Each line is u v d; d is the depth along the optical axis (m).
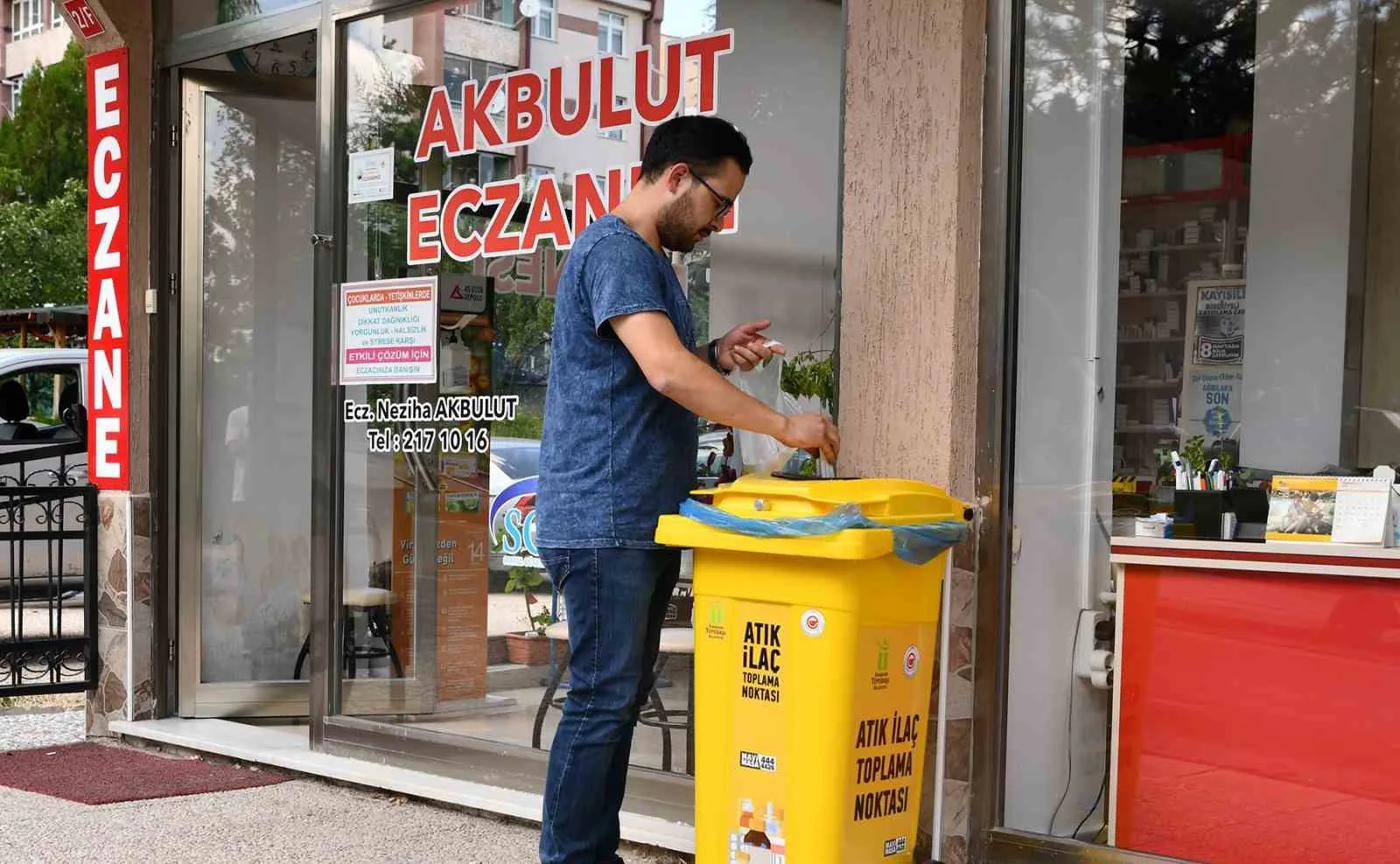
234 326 5.56
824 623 2.67
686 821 3.71
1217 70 4.53
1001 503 3.28
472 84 4.43
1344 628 3.07
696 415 2.85
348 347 4.69
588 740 2.91
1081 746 3.43
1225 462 3.71
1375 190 4.45
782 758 2.74
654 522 2.92
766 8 3.71
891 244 3.33
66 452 5.86
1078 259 3.55
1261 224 4.55
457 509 4.37
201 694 5.42
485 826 3.94
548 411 3.02
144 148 5.28
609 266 2.83
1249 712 3.19
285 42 5.20
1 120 30.12
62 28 37.22
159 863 3.57
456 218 4.45
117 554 5.29
